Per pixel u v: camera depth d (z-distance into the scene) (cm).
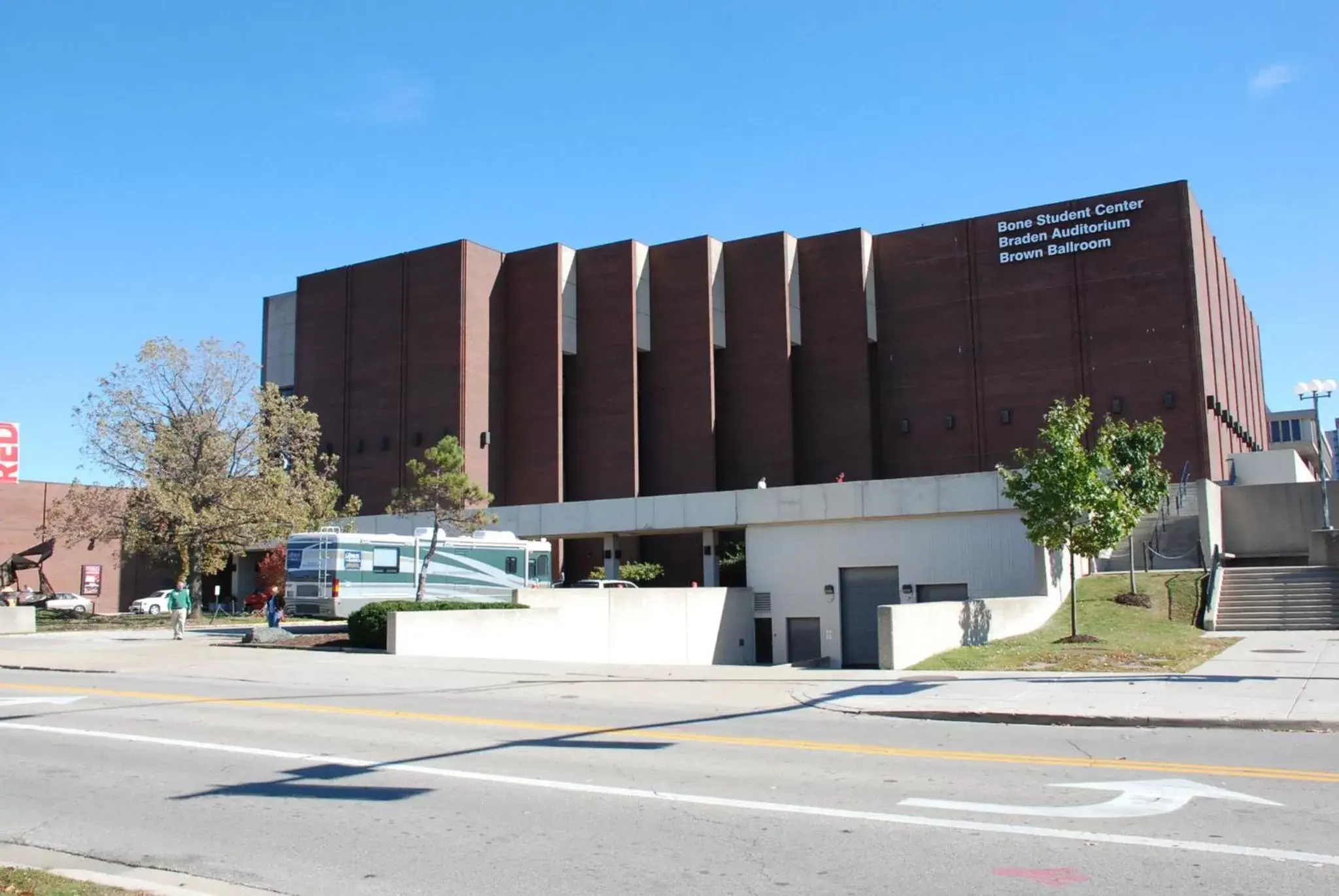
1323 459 8506
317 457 5944
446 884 708
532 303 5744
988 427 5106
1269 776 988
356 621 2722
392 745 1249
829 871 715
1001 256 5191
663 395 5588
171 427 4350
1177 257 4800
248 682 2022
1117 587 3316
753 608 4159
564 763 1120
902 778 1011
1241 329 6309
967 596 3753
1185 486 4178
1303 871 692
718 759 1130
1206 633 2730
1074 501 2697
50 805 956
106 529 4303
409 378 5762
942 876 697
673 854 763
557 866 742
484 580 3719
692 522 4338
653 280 5697
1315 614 2891
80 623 4097
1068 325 4991
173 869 752
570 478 5678
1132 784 962
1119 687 1639
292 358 6456
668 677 2027
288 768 1112
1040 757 1111
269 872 741
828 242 5503
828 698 1623
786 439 5325
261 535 4422
